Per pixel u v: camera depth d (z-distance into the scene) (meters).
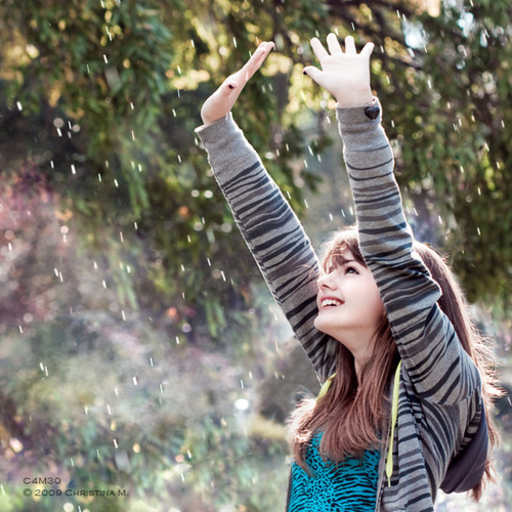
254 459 6.54
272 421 6.96
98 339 6.64
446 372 1.60
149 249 6.30
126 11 5.20
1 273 7.05
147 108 5.26
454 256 6.21
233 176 1.94
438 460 1.60
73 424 6.18
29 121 6.31
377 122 1.57
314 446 1.74
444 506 5.75
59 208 6.15
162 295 6.62
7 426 6.11
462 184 6.28
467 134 6.02
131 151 5.46
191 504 6.27
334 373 1.93
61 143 6.29
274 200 1.96
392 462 1.58
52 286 7.05
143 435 6.25
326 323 1.75
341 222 8.14
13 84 5.64
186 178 6.48
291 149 6.43
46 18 5.22
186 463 6.34
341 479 1.66
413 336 1.58
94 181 6.08
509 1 6.11
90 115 5.31
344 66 1.58
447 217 6.30
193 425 6.45
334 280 1.77
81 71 5.24
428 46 6.24
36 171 6.27
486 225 6.24
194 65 6.49
